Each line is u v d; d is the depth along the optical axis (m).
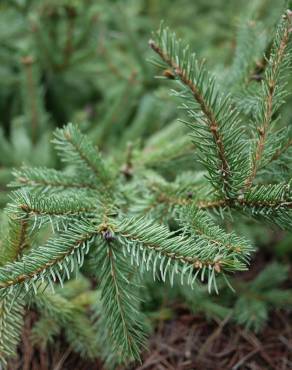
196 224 0.50
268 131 0.51
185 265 0.47
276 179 0.54
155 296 0.69
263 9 0.75
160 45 0.47
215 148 0.49
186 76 0.47
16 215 0.49
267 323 0.72
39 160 0.78
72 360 0.65
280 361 0.68
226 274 0.51
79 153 0.59
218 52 0.89
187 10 1.09
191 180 0.60
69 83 0.98
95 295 0.65
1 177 0.75
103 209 0.54
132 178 0.67
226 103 0.48
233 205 0.52
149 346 0.68
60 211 0.51
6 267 0.48
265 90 0.50
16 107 0.93
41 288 0.56
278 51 0.48
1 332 0.51
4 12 0.90
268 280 0.72
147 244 0.49
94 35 0.95
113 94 0.92
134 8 1.04
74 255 0.49
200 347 0.69
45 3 0.86
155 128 0.89
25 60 0.77
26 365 0.63
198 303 0.70
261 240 0.78
